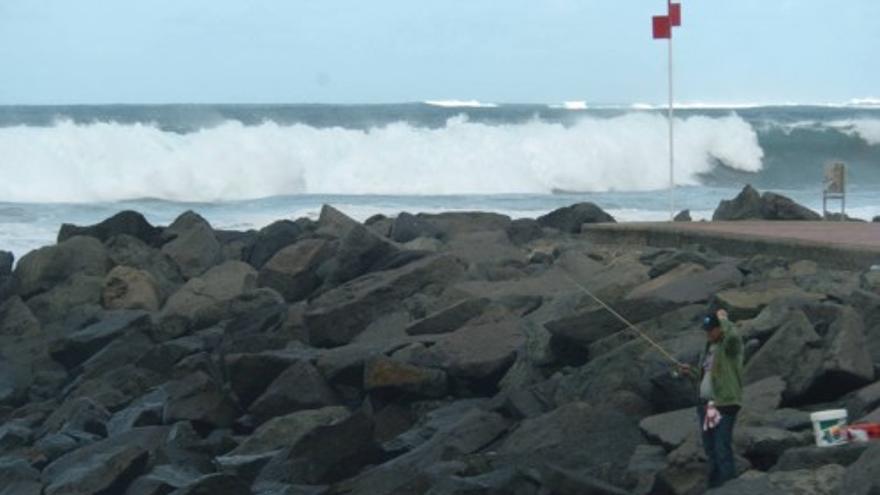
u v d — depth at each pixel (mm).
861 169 161750
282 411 48531
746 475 33031
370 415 43312
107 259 69188
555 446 38594
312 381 48688
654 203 117625
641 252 63438
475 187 133375
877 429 33781
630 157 138750
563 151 136250
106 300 65875
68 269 68000
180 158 127062
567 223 78812
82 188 123438
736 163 151875
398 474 39188
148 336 60750
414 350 49656
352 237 62750
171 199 124000
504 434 42156
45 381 58719
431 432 44469
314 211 111438
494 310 52375
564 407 40094
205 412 49156
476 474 38688
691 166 149375
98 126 129375
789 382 39062
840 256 56094
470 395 48406
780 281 48625
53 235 95125
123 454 43031
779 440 34562
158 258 70938
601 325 46594
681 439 36500
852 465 31000
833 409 37000
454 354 48500
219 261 72312
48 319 65438
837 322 39844
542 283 56906
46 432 50625
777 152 159000
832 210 104125
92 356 59312
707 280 49562
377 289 57156
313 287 64500
